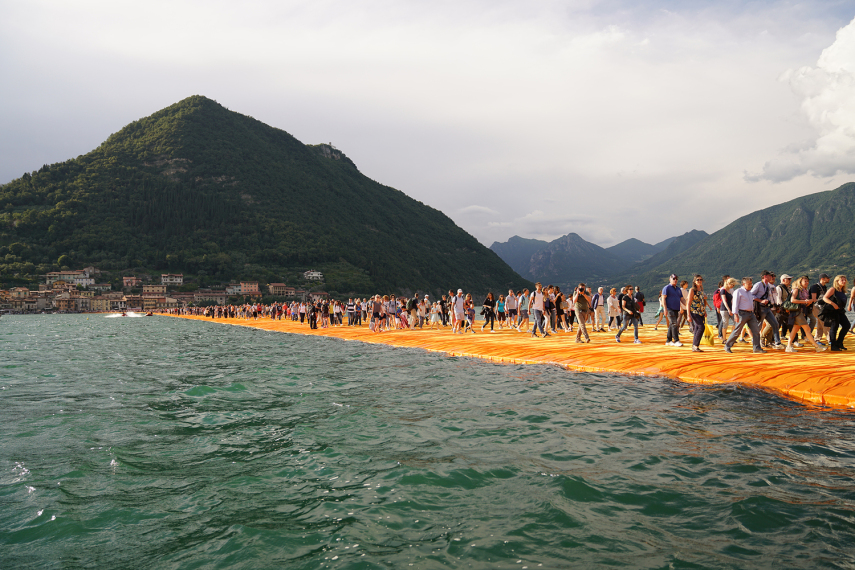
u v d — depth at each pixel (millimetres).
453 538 4000
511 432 7051
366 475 5508
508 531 4086
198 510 4746
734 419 7273
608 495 4715
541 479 5176
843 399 7973
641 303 16156
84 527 4410
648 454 5844
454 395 9953
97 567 3742
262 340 30000
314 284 172875
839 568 3342
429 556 3729
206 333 41219
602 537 3918
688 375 10578
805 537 3793
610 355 13242
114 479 5613
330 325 39062
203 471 5836
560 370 12602
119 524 4469
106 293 156125
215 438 7281
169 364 17312
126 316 114250
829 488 4707
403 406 9094
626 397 9008
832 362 10070
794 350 11914
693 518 4191
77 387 12211
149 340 32312
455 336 21953
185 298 151375
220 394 10953
